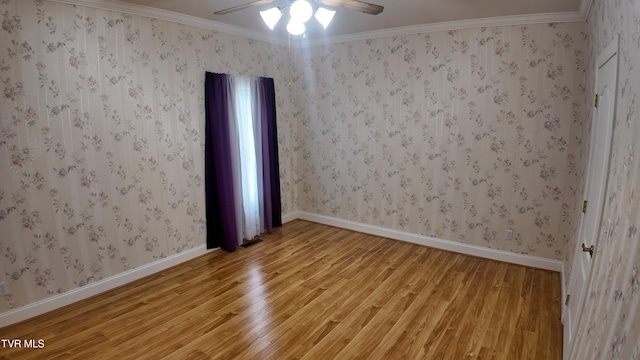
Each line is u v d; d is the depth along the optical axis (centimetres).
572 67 323
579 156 321
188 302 302
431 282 335
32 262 278
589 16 289
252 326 268
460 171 392
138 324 272
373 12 231
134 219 339
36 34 267
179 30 356
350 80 452
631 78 139
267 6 314
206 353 238
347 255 401
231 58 411
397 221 446
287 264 378
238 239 429
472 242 397
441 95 391
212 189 403
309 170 515
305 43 478
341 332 260
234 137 412
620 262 116
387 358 232
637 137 121
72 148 293
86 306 297
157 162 352
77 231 301
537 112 344
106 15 303
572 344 180
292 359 231
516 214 367
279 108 488
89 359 232
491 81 361
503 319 274
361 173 466
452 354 235
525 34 339
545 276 345
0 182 259
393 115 427
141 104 334
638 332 86
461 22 364
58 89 281
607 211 156
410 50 402
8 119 259
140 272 346
